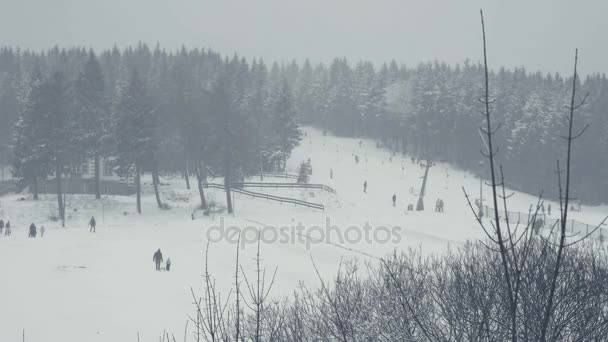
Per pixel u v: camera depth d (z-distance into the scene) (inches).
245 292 1062.4
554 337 201.9
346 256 1369.3
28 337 860.0
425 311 357.7
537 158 3528.5
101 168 3496.6
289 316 417.7
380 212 2274.9
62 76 2704.2
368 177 3415.4
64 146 2578.7
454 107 4124.0
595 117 3599.9
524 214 1744.6
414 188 3117.6
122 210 2664.9
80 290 1168.8
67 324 929.5
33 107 2635.3
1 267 1393.9
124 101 2647.6
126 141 2600.9
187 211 2605.8
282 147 3595.0
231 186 2807.6
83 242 1815.9
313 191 2655.0
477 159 3954.2
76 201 2765.7
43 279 1267.2
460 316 298.0
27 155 2741.1
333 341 365.7
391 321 359.9
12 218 2519.7
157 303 1062.4
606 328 245.1
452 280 414.6
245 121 2834.6
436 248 1336.1
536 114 3737.7
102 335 868.6
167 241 1803.6
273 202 2534.5
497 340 222.7
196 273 1337.4
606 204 3476.9
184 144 2819.9
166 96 3553.2
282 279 1170.6
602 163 3533.5
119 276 1302.9
